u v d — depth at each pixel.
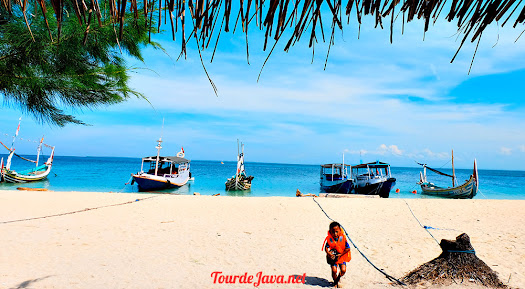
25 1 1.39
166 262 6.77
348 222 12.30
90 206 14.43
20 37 2.76
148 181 30.69
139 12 3.25
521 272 6.34
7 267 6.04
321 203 16.50
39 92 3.12
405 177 97.50
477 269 5.16
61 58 3.04
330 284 5.57
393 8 1.34
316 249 8.13
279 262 6.96
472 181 28.58
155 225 10.75
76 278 5.62
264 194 34.91
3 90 3.09
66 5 2.96
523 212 15.28
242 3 1.26
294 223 11.84
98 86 3.26
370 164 32.03
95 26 3.06
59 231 9.34
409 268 6.63
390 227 11.49
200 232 9.89
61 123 3.58
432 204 17.00
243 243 8.64
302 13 1.27
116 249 7.68
